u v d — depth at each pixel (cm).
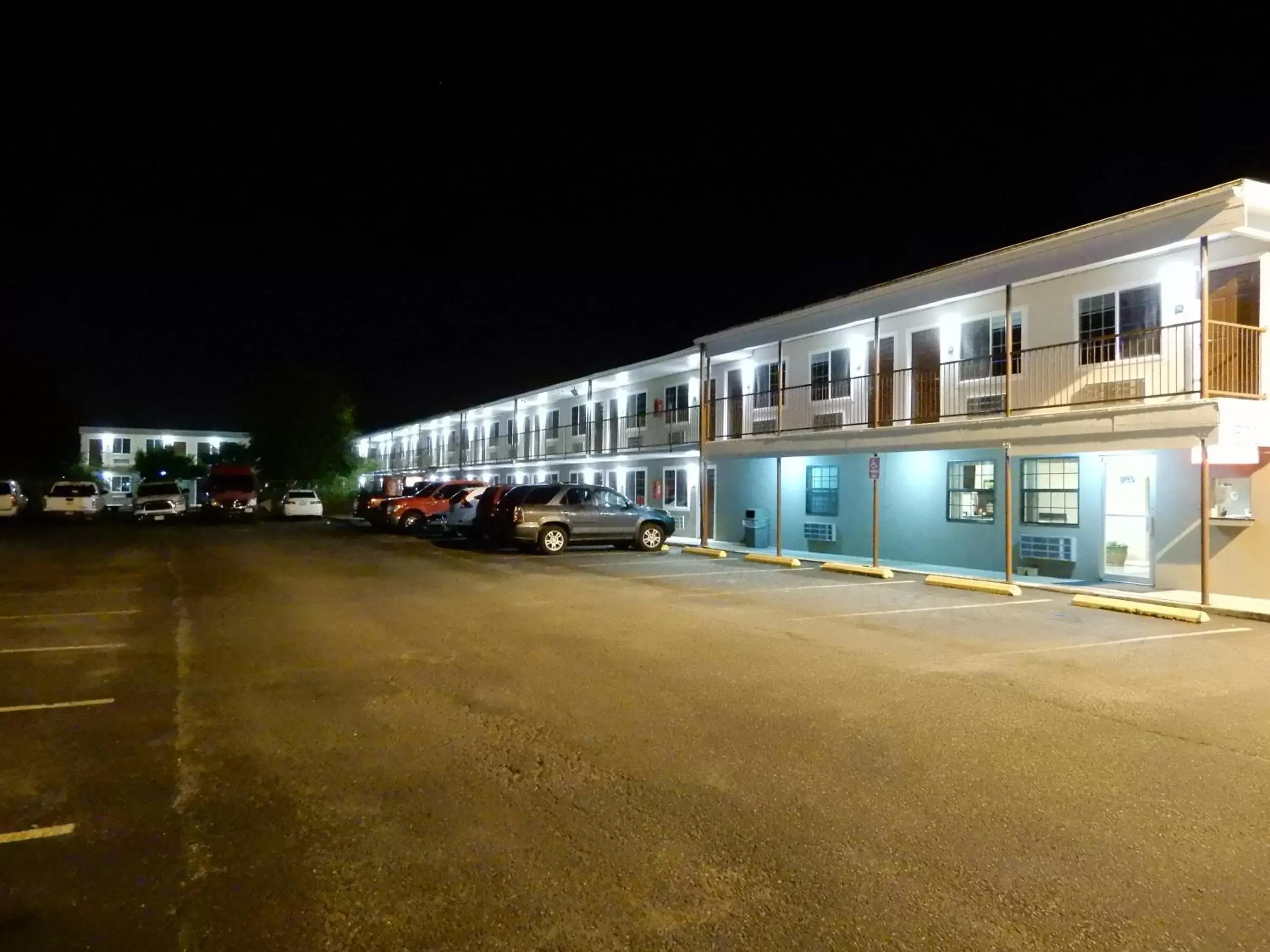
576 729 649
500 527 2178
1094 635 1040
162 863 431
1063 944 357
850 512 2086
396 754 596
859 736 630
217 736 636
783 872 420
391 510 3053
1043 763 576
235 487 3947
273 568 1809
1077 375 1548
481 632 1045
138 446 7150
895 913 382
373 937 362
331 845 452
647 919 377
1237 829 471
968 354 1781
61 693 760
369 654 919
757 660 886
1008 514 1496
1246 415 1242
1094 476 1566
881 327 1984
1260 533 1309
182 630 1068
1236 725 664
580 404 3597
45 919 376
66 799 514
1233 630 1078
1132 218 1332
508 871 422
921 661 882
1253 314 1312
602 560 2014
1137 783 540
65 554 2164
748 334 2253
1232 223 1210
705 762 577
